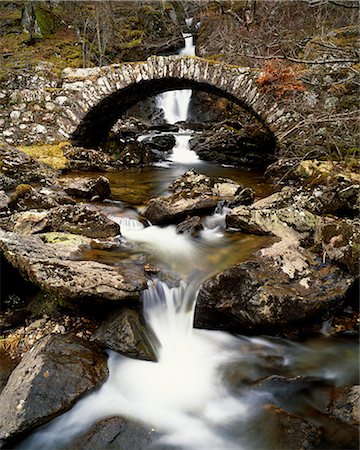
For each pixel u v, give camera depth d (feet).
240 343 12.32
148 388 10.42
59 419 9.16
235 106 53.78
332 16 39.06
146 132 50.57
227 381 10.82
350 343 12.18
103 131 40.75
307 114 29.22
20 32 69.00
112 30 66.90
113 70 34.27
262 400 10.19
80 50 64.75
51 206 19.12
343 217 17.11
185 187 23.41
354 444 8.62
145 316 12.44
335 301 12.48
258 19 44.06
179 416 9.69
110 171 33.40
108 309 12.28
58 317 12.75
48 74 39.32
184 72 32.63
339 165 23.52
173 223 18.63
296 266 13.50
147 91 37.11
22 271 13.05
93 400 9.79
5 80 35.19
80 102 34.91
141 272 13.60
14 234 14.57
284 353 11.84
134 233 17.60
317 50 24.66
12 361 11.16
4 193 21.83
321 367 11.30
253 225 16.62
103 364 10.67
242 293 12.30
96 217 16.97
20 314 12.91
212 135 43.57
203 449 8.84
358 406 9.32
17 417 8.67
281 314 11.87
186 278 13.65
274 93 30.32
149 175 32.35
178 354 11.75
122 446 8.75
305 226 16.17
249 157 38.14
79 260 13.79
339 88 28.17
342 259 13.61
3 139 34.14
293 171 26.43
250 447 8.87
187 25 73.51
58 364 9.98
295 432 9.00
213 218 18.92
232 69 31.73
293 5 41.63
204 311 12.53
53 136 35.14
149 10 70.69
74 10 71.61
